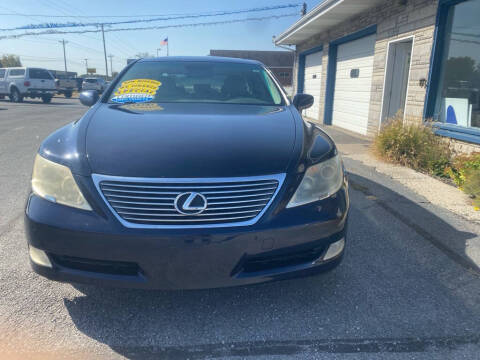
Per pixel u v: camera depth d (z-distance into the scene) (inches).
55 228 77.9
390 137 241.4
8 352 75.9
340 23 417.1
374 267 111.1
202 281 78.6
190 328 84.4
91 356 75.5
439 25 240.4
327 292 98.4
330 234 84.4
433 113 253.8
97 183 78.0
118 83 134.6
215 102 126.1
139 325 85.0
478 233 134.7
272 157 83.7
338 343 79.7
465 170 183.5
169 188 76.2
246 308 91.7
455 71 233.1
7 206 156.9
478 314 89.5
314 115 543.5
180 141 86.7
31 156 255.0
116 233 75.4
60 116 546.6
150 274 77.6
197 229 75.8
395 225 141.3
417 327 84.7
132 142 86.1
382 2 318.0
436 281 104.0
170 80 137.0
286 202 80.4
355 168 225.5
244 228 77.2
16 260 111.9
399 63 310.8
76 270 81.4
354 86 401.1
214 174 77.5
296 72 619.5
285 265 84.0
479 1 211.8
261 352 77.1
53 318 86.7
